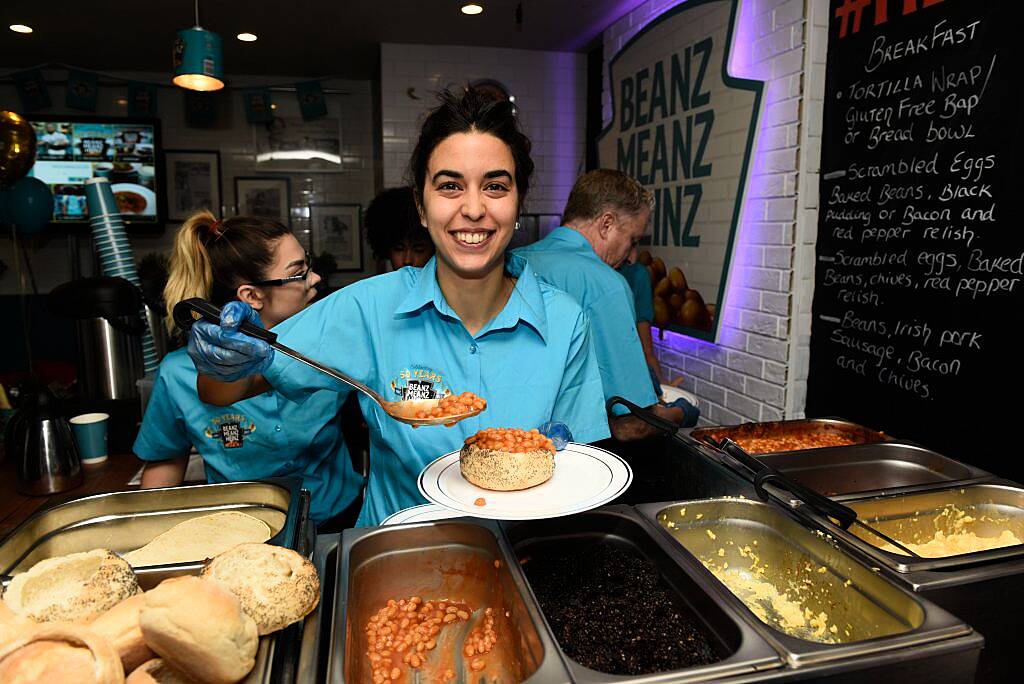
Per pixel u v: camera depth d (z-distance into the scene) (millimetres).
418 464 1292
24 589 788
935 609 910
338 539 1085
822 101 2709
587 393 1396
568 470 1166
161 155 5602
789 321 2869
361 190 6020
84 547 1176
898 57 2281
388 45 4887
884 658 792
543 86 5199
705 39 3336
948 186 2117
